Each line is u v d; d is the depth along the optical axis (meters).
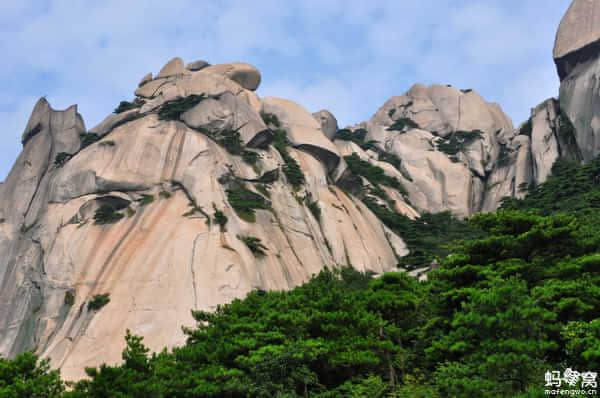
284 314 36.41
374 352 33.81
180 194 76.75
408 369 33.72
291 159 86.69
